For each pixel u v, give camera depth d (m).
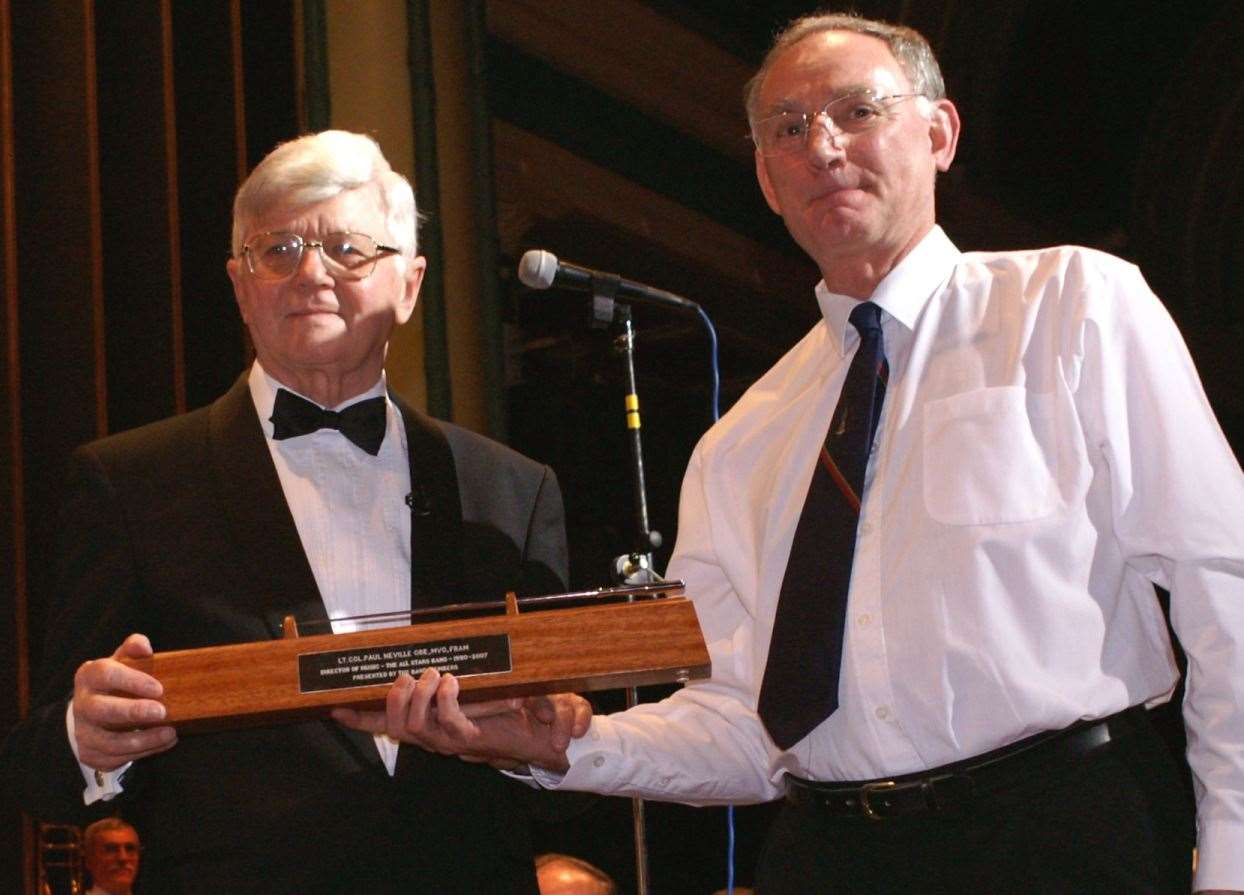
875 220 2.21
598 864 9.08
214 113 5.19
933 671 1.96
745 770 2.34
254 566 2.19
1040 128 11.45
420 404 5.48
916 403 2.14
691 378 10.13
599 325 2.89
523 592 2.35
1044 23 10.82
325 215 2.31
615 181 8.73
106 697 1.86
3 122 4.48
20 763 2.09
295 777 2.12
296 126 5.46
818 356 2.38
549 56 8.34
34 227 4.67
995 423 2.03
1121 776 1.91
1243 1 11.26
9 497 4.31
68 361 4.62
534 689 1.94
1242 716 1.84
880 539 2.08
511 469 2.47
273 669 1.89
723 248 9.52
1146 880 1.85
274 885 2.07
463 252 5.68
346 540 2.31
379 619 2.07
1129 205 12.35
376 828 2.12
